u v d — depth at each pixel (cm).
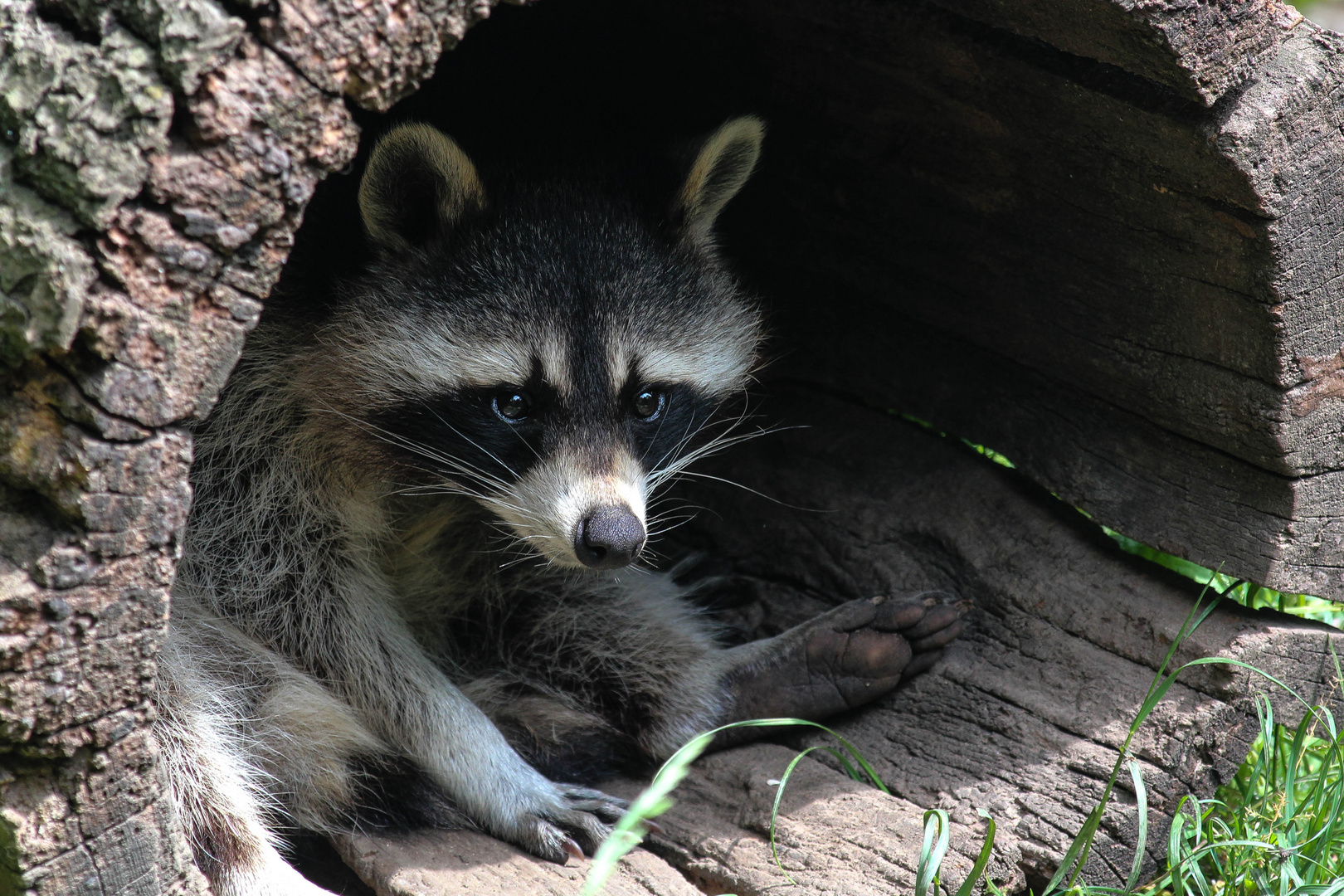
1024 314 398
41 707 239
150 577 246
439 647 445
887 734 396
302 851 381
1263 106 294
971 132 366
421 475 403
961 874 329
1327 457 348
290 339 395
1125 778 346
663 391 403
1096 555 405
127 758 255
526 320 376
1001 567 416
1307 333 326
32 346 224
